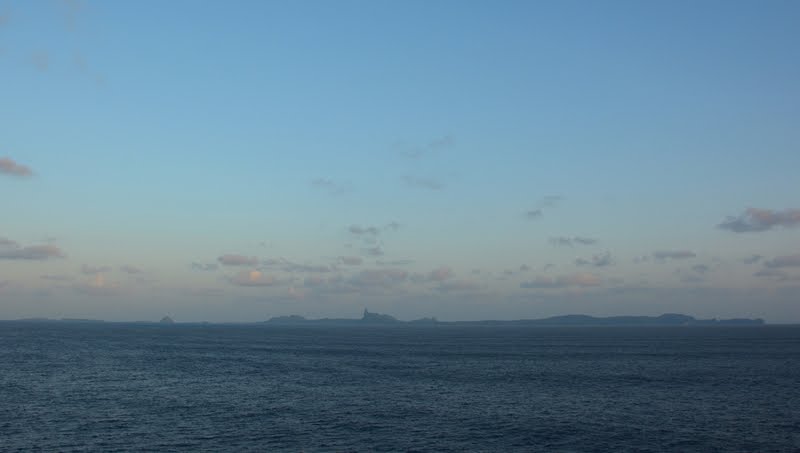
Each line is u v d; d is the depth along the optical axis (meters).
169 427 56.22
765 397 77.25
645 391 82.62
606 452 49.09
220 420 59.69
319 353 162.25
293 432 54.81
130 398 72.75
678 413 65.62
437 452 48.69
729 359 141.62
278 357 144.88
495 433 55.34
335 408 67.38
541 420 61.31
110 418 59.91
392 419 61.25
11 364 111.44
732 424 59.75
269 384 88.62
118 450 47.91
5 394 73.75
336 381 93.06
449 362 132.00
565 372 109.31
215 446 49.53
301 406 68.50
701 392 81.69
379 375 102.88
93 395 74.69
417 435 54.28
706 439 53.44
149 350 163.62
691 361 135.50
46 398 71.44
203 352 160.00
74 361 121.06
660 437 54.12
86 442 50.22
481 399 74.88
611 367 119.81
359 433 54.81
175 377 96.38
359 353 163.38
